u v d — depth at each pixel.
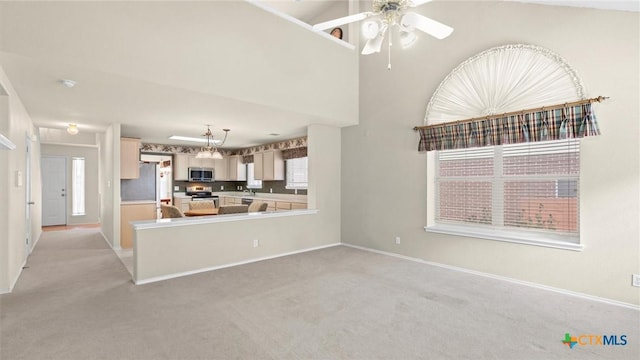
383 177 5.16
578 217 3.42
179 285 3.62
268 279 3.84
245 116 4.65
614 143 3.07
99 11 2.77
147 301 3.13
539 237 3.65
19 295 3.28
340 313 2.88
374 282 3.73
